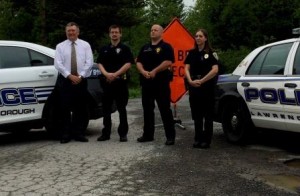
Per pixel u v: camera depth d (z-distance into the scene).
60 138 8.52
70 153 7.22
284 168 6.23
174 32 9.75
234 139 7.88
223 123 8.14
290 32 28.59
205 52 7.42
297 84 6.63
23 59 8.31
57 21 29.44
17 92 8.09
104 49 8.09
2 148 7.92
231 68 26.45
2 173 6.04
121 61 8.04
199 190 5.24
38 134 9.48
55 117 8.58
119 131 8.23
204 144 7.55
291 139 8.32
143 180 5.64
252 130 7.69
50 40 30.00
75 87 8.06
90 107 8.65
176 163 6.48
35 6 33.25
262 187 5.36
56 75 8.52
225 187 5.36
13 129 8.27
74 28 8.04
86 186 5.40
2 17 35.12
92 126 10.30
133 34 33.56
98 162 6.57
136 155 7.01
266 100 7.20
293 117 6.76
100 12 28.08
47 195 5.07
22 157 7.04
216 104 8.17
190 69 7.54
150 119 8.09
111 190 5.24
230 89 7.90
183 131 9.30
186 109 13.44
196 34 7.44
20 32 35.03
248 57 7.85
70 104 8.09
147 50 7.84
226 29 30.78
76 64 8.05
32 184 5.50
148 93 7.91
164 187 5.35
